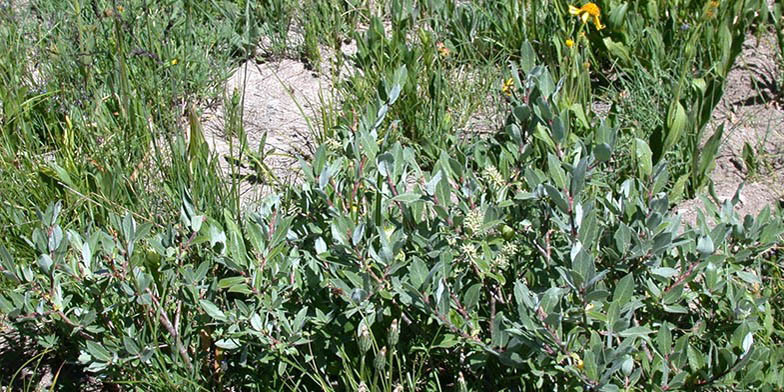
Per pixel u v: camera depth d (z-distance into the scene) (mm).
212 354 2738
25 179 3438
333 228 2473
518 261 2711
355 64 4277
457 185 2713
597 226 2557
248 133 4031
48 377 2928
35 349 2994
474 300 2381
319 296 2648
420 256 2631
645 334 2336
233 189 3303
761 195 3525
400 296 2393
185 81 4055
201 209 3285
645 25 4203
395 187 2643
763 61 4176
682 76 3475
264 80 4398
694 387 2363
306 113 4168
